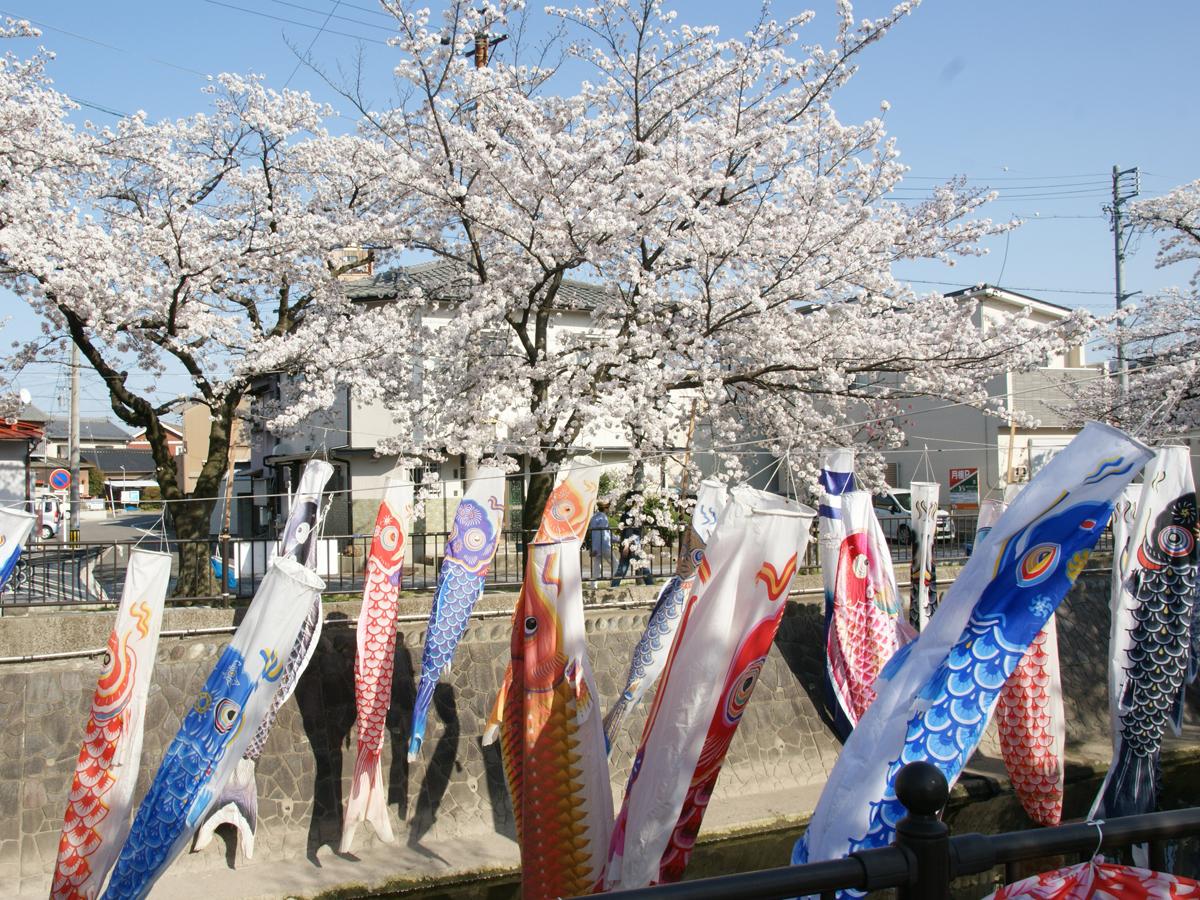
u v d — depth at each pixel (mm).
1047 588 5246
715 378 13164
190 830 7520
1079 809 13500
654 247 13898
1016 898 3201
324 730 11266
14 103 13297
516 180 13195
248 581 14547
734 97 14414
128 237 14312
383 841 11055
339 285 16406
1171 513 8859
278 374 21000
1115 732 9008
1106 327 14102
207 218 15266
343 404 22391
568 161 12891
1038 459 21234
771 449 15867
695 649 5855
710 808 12516
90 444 57875
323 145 16156
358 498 22312
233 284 16156
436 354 13773
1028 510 5383
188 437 37062
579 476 8812
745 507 5875
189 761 7539
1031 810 11328
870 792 5070
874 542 12688
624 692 9391
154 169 14945
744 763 13242
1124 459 5121
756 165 14227
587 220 12633
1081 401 21609
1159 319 20781
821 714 14133
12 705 9906
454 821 11508
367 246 15602
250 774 10336
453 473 21656
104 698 7719
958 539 18844
